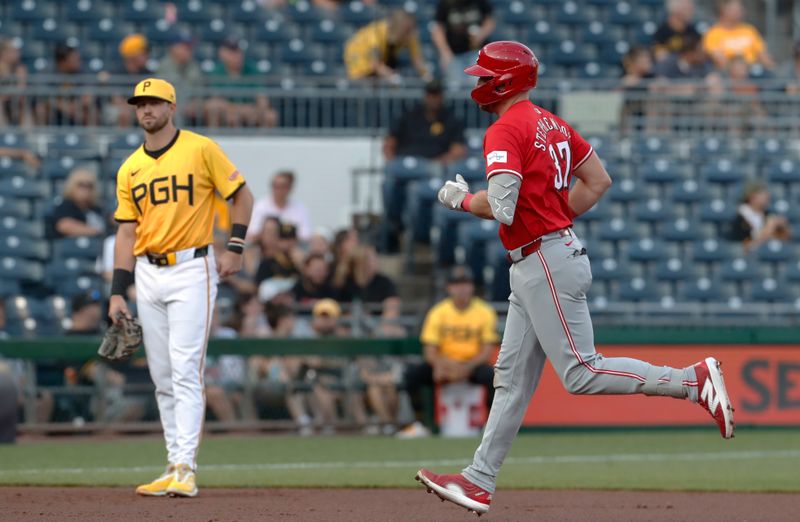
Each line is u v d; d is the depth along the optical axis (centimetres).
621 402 4616
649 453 3884
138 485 2822
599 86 6100
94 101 5756
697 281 5331
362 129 5931
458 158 5581
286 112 5931
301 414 4519
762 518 2255
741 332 4625
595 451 3941
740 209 5569
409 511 2309
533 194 1981
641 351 4581
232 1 6706
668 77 6228
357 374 4572
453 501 2045
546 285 1981
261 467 3366
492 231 5269
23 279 4962
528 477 3144
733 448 4041
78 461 3497
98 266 4975
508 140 1961
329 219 5812
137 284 2603
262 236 4919
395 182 5534
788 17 7631
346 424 4562
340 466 3394
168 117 2561
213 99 5803
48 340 4344
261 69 6444
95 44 6456
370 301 4853
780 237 5538
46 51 6438
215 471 3234
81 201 5059
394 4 6919
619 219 5531
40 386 4384
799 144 6016
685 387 1972
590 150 2105
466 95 6012
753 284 5341
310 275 4844
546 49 6675
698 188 5650
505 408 2048
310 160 5812
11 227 5166
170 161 2544
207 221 2589
